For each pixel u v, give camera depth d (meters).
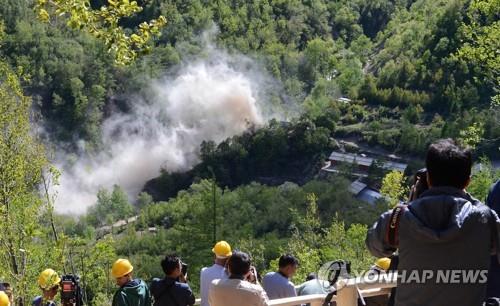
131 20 151.62
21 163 15.60
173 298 6.35
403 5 188.38
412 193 3.26
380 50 163.88
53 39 132.50
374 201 83.31
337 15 183.25
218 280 5.02
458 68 122.19
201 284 6.63
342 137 119.25
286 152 116.31
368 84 132.00
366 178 102.56
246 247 41.06
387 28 175.62
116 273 6.39
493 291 3.46
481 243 2.87
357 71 144.00
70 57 131.88
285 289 6.44
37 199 15.77
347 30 183.12
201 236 45.53
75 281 7.11
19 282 12.41
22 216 14.81
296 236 38.25
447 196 2.94
